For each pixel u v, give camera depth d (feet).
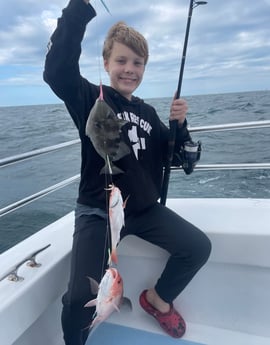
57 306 4.86
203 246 4.37
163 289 4.61
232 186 19.22
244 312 4.89
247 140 28.91
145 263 5.12
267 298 4.74
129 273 5.24
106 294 3.20
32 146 38.37
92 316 3.82
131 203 4.50
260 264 4.54
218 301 4.98
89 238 4.13
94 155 4.42
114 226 3.20
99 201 4.41
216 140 29.63
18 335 3.67
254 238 4.47
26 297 3.76
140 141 4.83
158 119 5.54
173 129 4.97
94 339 4.82
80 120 4.28
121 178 4.43
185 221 4.70
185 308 5.15
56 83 3.79
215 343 4.67
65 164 26.68
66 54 3.64
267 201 5.98
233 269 4.79
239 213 5.36
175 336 4.75
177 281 4.53
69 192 22.41
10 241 15.61
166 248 4.51
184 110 4.92
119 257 5.22
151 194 4.73
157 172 5.22
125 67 4.63
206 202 6.07
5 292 3.70
